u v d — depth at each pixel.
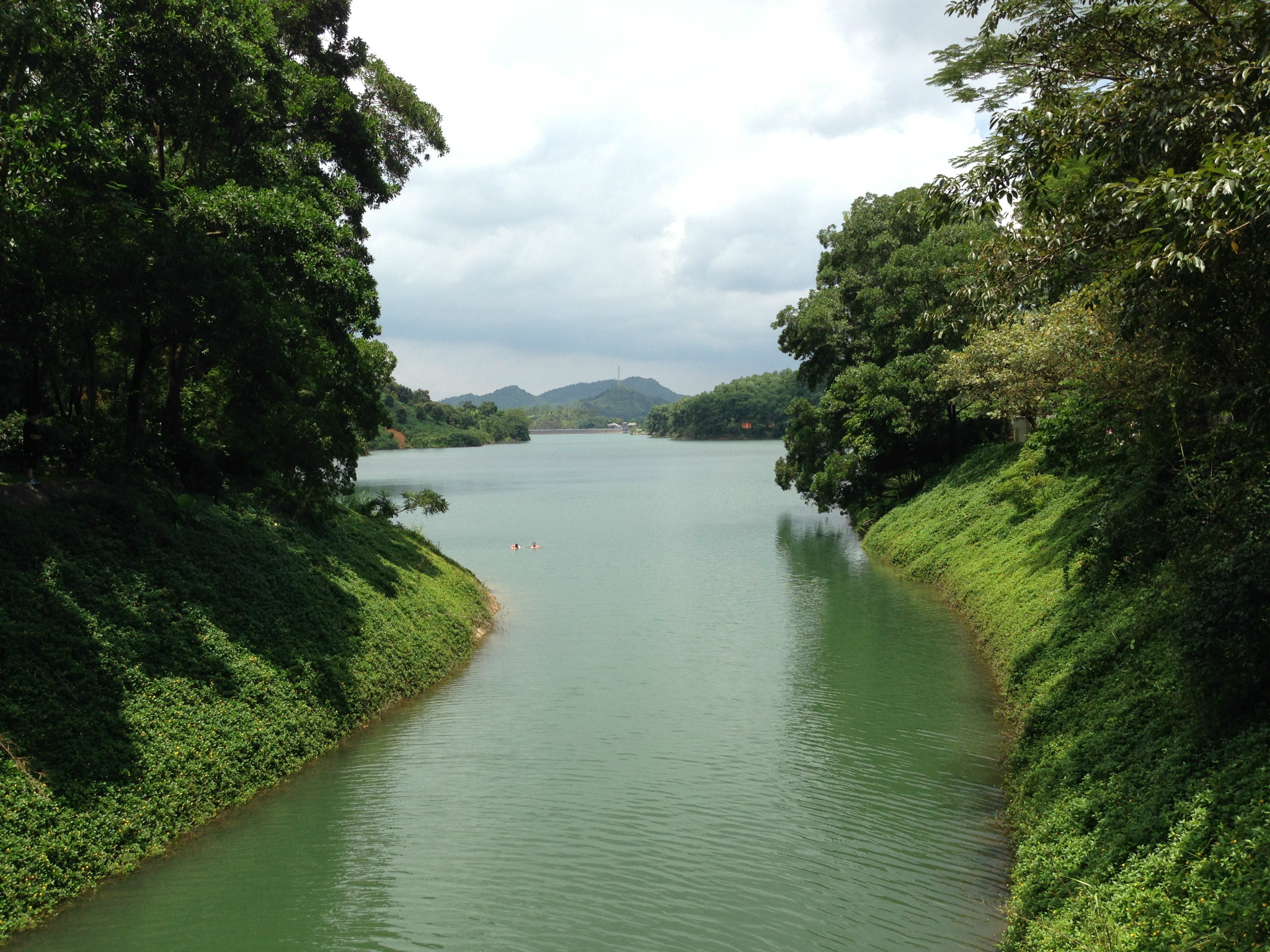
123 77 23.22
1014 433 52.16
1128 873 11.90
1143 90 14.88
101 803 15.52
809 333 66.12
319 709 21.92
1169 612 17.62
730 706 24.70
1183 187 12.10
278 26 33.03
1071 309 27.09
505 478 130.75
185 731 18.11
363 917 14.03
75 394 27.45
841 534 63.81
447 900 14.59
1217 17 14.78
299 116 30.98
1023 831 15.52
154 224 22.30
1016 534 37.03
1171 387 19.38
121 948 13.12
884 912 13.99
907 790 18.69
